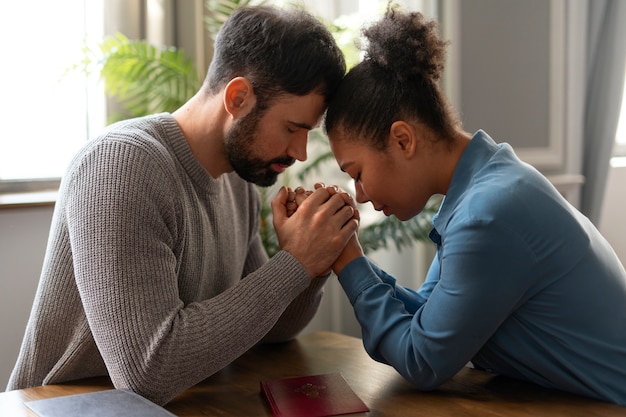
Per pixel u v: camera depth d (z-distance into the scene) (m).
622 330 1.34
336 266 1.46
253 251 1.82
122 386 1.27
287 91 1.39
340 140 1.41
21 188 2.54
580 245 1.31
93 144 1.37
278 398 1.27
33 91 2.58
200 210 1.51
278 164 1.49
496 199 1.25
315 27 1.42
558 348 1.32
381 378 1.43
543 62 3.26
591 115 3.44
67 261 1.41
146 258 1.28
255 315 1.32
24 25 2.55
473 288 1.25
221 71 1.45
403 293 1.52
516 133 3.22
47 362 1.47
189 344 1.26
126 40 2.44
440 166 1.39
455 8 3.02
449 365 1.29
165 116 1.51
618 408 1.25
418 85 1.35
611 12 3.36
